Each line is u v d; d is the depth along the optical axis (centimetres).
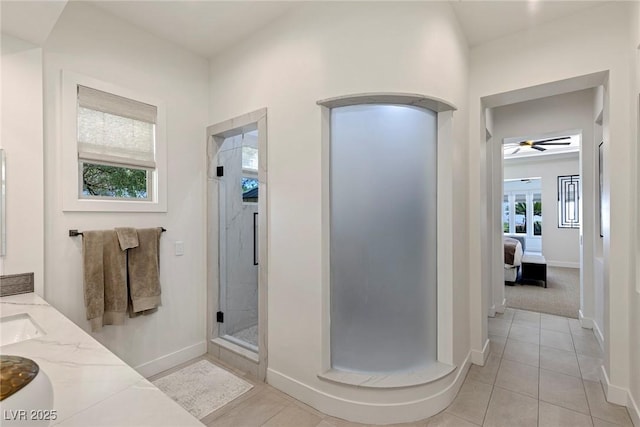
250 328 339
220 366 272
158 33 261
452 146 226
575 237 765
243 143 338
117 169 248
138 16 240
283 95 236
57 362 108
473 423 198
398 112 217
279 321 237
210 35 264
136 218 252
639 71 190
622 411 208
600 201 327
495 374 257
